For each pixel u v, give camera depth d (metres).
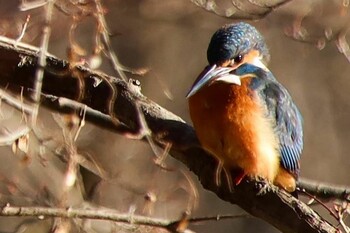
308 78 20.25
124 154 15.03
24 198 11.88
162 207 13.08
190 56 19.52
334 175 20.20
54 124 11.58
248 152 9.55
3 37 10.18
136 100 9.45
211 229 18.34
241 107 9.59
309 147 20.36
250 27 10.09
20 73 9.52
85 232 11.53
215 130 9.53
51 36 15.12
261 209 8.80
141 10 17.83
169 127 9.56
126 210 12.16
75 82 9.45
